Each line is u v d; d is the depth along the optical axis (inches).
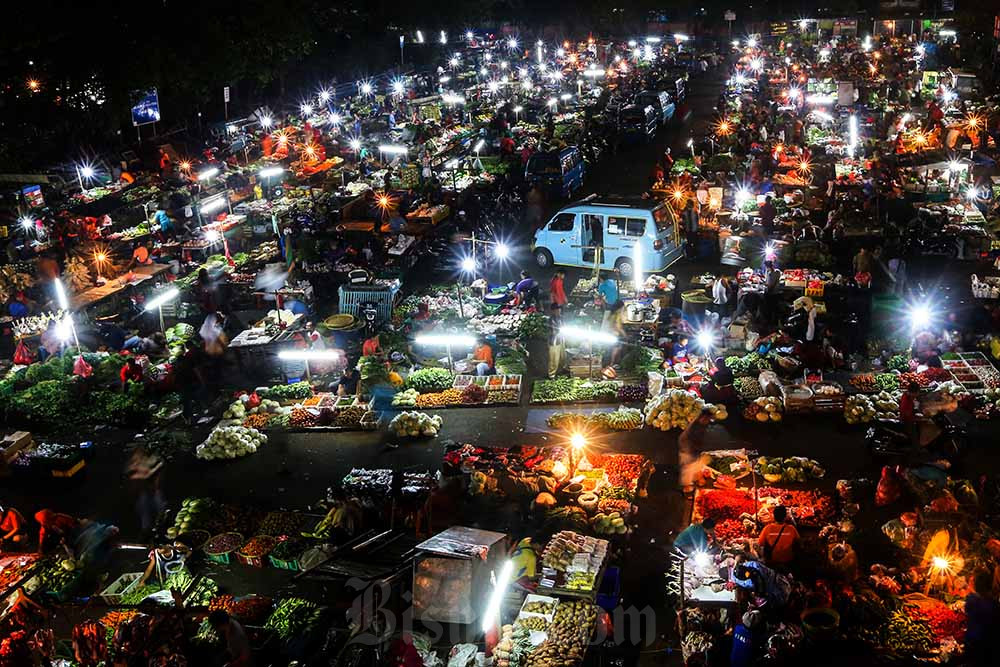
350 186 1626.5
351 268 1218.0
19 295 1121.4
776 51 3885.3
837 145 1841.8
